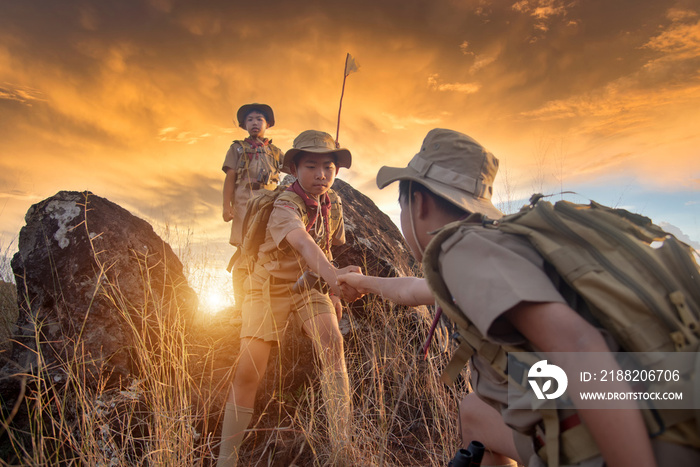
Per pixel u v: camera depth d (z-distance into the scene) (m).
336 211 2.87
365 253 3.54
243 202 4.59
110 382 2.49
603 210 1.22
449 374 1.51
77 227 2.88
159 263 3.15
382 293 1.94
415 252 1.53
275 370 2.97
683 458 0.99
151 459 2.18
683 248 1.12
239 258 3.13
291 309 2.60
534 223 1.16
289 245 2.52
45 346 2.57
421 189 1.45
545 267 1.13
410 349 3.21
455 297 1.17
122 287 2.80
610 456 0.96
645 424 0.99
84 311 2.64
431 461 2.50
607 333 1.05
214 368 2.97
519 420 1.22
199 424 2.62
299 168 2.64
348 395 2.47
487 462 1.68
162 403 2.41
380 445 2.49
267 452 2.58
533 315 1.04
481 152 1.43
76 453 2.24
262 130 4.86
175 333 2.81
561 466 1.10
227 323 3.36
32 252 2.87
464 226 1.23
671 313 1.01
